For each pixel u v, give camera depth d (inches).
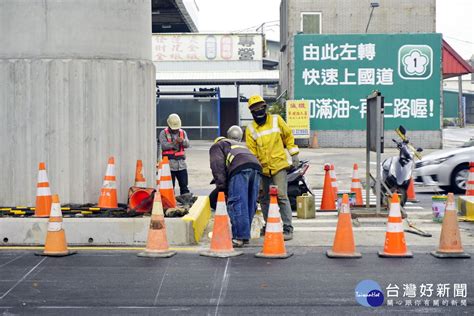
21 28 521.3
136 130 537.0
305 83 1791.3
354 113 1790.1
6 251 463.8
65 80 520.1
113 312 330.3
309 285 377.1
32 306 340.2
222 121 2326.5
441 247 451.8
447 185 834.2
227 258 444.1
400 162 667.4
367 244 494.9
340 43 1784.0
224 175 484.4
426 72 1790.1
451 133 2792.8
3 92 525.0
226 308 335.9
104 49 526.0
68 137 522.0
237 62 2426.2
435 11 1936.5
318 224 597.3
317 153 1528.1
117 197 531.5
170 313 328.8
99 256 448.8
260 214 520.7
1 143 528.7
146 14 550.9
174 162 684.7
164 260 437.7
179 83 1982.0
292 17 1939.0
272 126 507.5
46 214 499.8
